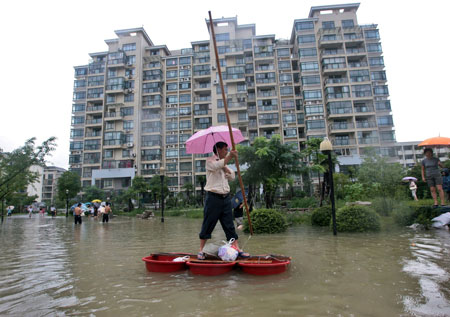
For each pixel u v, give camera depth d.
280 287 2.47
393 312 1.89
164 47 40.12
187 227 10.41
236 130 4.07
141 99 38.50
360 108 32.41
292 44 39.56
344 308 1.98
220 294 2.34
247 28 39.09
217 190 3.44
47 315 2.02
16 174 14.95
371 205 8.68
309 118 33.41
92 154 38.06
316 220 8.13
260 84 36.19
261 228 6.82
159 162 36.69
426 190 11.98
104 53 40.03
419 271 2.89
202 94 39.25
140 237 7.27
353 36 34.03
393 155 31.30
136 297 2.33
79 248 5.45
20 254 4.86
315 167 11.16
